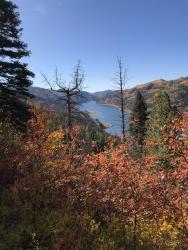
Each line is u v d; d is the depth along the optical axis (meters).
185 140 11.89
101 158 14.27
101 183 13.42
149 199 12.33
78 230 11.66
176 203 11.87
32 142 17.59
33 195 13.05
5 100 23.72
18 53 23.56
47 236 11.49
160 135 19.84
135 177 12.95
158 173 12.91
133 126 35.94
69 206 12.85
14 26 23.92
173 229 12.38
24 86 24.36
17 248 10.67
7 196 13.24
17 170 14.77
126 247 11.95
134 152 16.86
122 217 12.70
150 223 12.91
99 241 11.77
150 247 12.00
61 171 14.51
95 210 13.07
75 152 17.00
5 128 19.77
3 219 12.05
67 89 29.95
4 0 23.69
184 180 11.81
